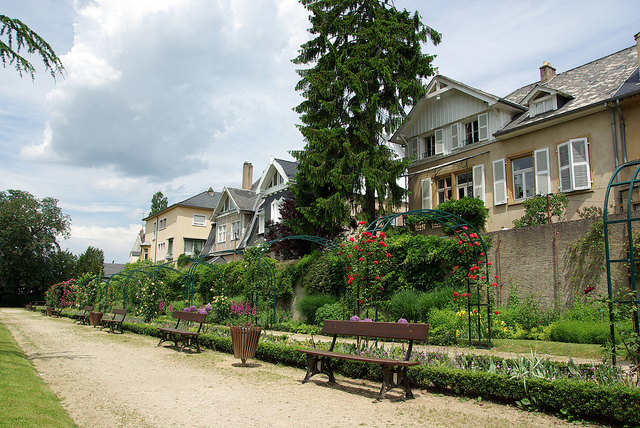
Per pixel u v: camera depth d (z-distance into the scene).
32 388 6.27
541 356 7.59
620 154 15.09
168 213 48.00
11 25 8.29
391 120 20.30
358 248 10.40
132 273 27.09
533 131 18.00
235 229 36.59
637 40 15.41
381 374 7.43
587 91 17.22
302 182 20.69
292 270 19.92
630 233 6.14
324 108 19.41
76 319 24.48
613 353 6.02
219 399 6.32
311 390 6.93
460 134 21.50
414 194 23.78
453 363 7.20
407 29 19.81
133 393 6.70
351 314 13.80
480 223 17.86
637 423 4.64
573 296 11.80
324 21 19.78
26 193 53.91
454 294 10.97
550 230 12.49
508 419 5.25
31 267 52.50
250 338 9.44
